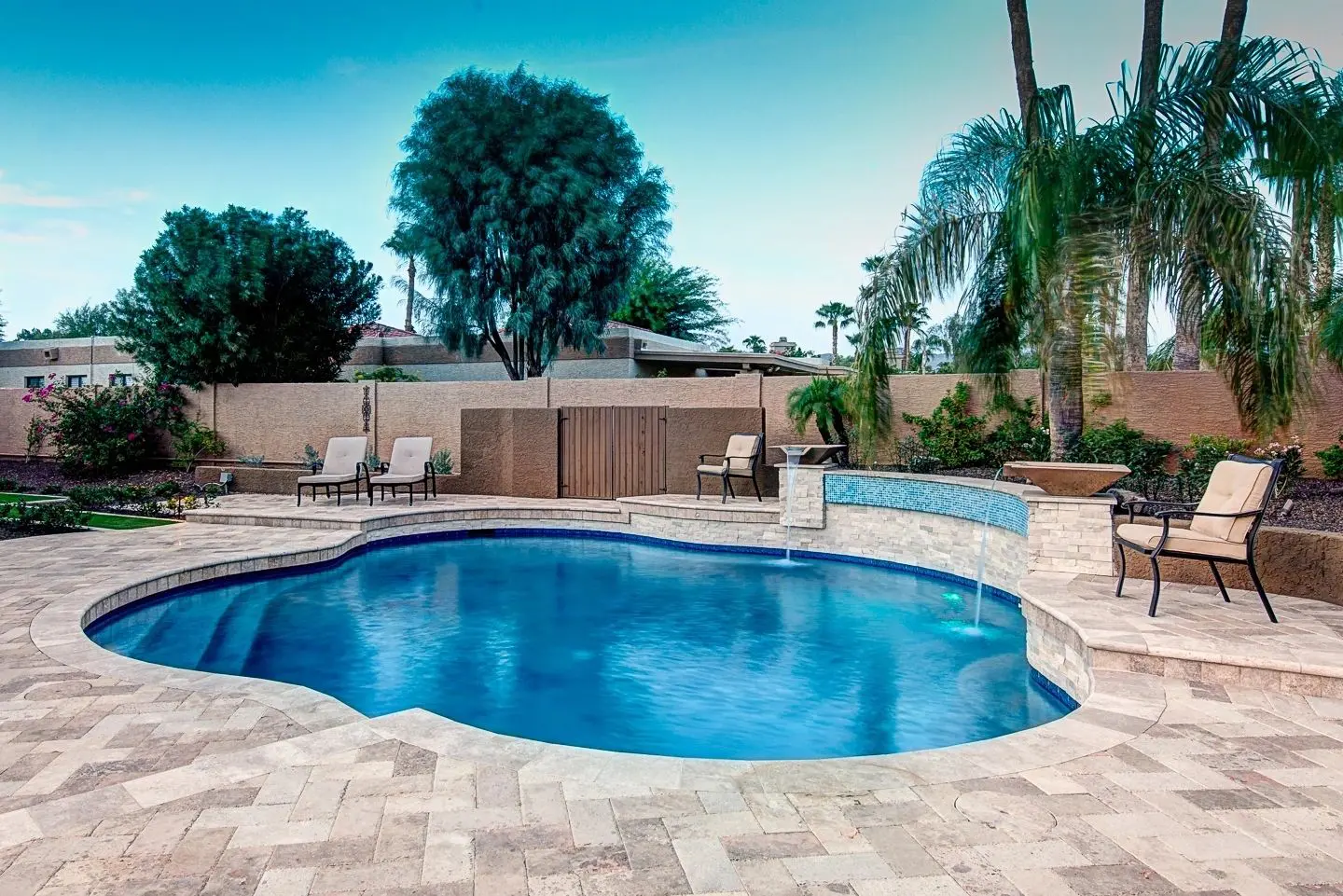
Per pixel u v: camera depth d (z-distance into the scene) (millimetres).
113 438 15352
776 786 2846
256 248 15656
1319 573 5203
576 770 2971
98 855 2332
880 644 5934
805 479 9648
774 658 5578
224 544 8836
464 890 2152
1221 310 7082
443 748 3178
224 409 15938
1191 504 5402
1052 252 7059
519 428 13094
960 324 9203
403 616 6758
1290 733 3375
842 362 15398
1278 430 6930
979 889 2168
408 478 12008
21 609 5770
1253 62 6770
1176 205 6625
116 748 3369
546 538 11273
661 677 5168
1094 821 2580
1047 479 6273
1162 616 4762
